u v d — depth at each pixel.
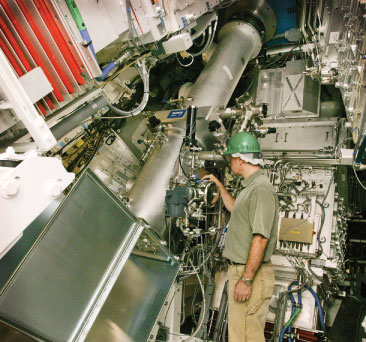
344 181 4.51
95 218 1.76
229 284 2.37
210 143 3.00
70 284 1.64
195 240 3.24
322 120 4.14
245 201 2.30
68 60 1.87
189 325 3.35
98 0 2.01
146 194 2.66
